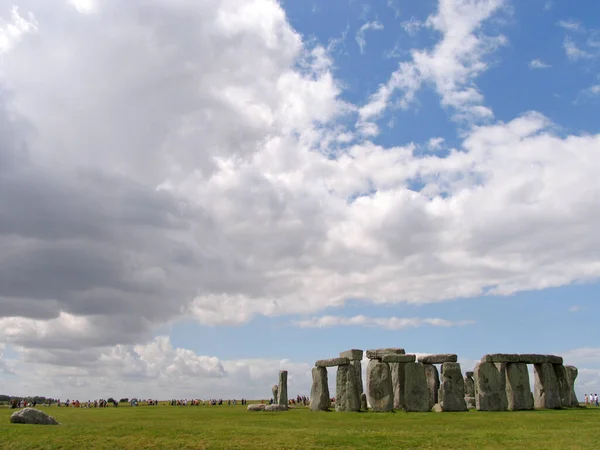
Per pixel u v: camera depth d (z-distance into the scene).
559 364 54.75
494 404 49.44
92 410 59.62
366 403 56.16
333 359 52.44
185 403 84.38
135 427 34.03
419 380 50.22
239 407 68.94
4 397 101.00
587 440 29.56
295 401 79.69
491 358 50.59
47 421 36.31
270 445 27.83
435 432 32.56
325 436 30.53
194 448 27.25
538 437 30.55
